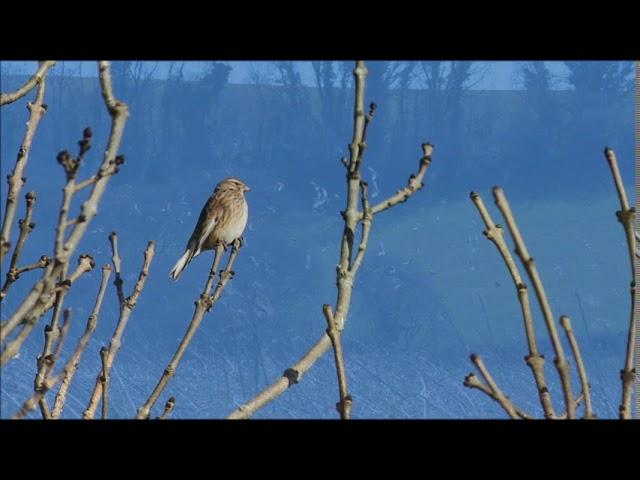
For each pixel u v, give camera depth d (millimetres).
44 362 2098
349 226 2102
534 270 1702
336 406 1897
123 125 1554
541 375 1720
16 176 2014
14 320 1605
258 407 1959
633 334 1737
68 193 1535
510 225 1721
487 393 1726
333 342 1938
